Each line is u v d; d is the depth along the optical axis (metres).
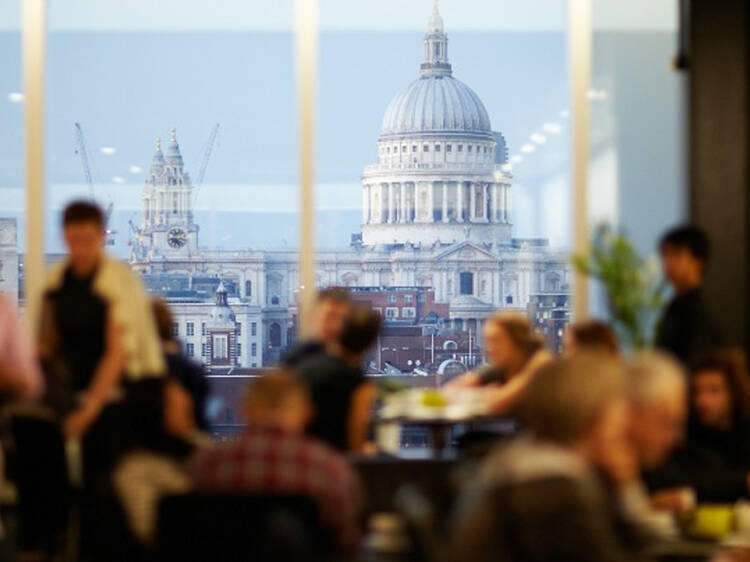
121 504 6.97
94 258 9.56
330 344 10.50
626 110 13.19
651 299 12.25
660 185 13.16
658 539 5.15
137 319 9.63
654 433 5.27
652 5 13.17
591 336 9.75
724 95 12.15
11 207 13.39
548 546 4.41
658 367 5.32
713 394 8.22
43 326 9.57
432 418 10.95
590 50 13.27
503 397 10.83
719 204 12.13
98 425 9.22
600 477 4.73
